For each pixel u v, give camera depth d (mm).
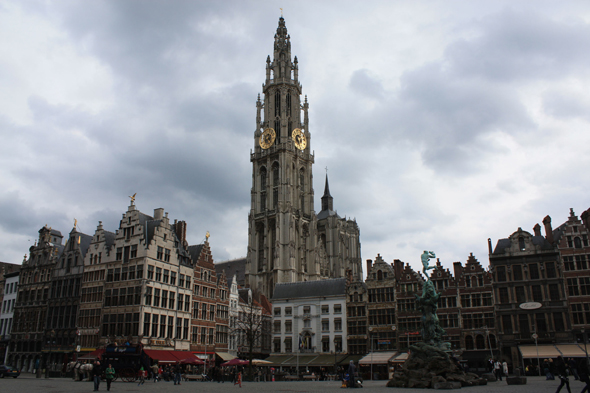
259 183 164500
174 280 77375
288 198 153875
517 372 53906
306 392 34938
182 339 77125
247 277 151375
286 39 180750
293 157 163500
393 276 84250
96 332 73188
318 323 90062
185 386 44031
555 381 45219
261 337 101375
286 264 146375
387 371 75625
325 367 82938
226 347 89750
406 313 81625
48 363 75250
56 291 81938
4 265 105438
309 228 156250
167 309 74750
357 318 86375
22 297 87125
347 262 165500
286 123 165125
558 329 70500
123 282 72750
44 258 86750
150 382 52344
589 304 70062
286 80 173625
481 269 77000
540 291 72688
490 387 38094
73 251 82250
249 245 155750
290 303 93938
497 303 74250
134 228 74750
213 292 87875
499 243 78250
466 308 76375
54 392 32094
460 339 75312
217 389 39094
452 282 78375
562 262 72562
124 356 55125
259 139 169250
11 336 85500
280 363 84625
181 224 87125
